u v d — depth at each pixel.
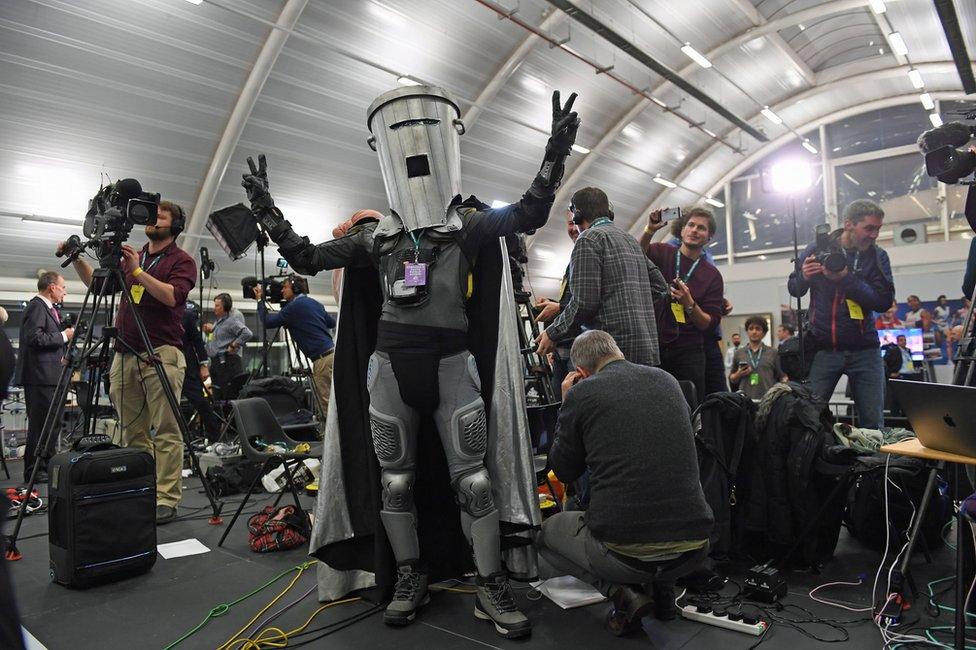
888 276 3.34
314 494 4.10
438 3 8.87
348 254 2.32
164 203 3.59
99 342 3.16
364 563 2.39
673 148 14.23
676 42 11.38
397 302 2.13
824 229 3.31
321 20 8.41
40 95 7.30
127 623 2.16
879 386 3.34
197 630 2.09
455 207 2.22
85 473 2.53
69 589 2.51
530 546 2.33
